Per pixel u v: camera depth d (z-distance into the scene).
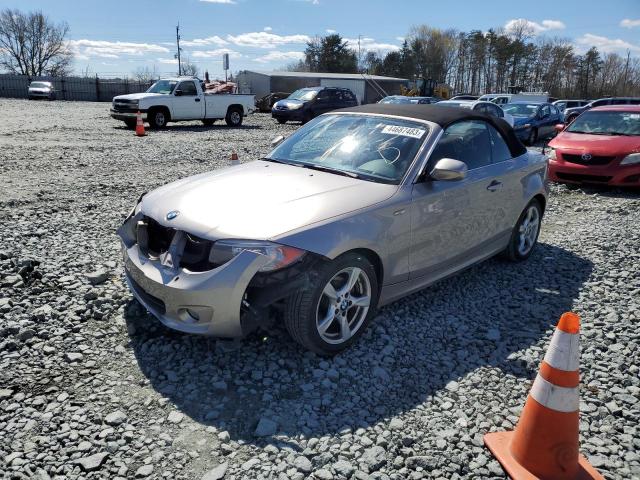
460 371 3.44
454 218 4.26
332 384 3.21
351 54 85.50
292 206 3.41
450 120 4.46
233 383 3.19
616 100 30.16
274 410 2.95
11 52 81.50
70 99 48.50
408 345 3.74
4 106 30.81
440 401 3.11
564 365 2.47
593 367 3.56
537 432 2.52
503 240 5.16
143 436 2.71
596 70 85.81
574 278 5.17
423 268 4.09
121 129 18.97
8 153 11.45
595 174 9.33
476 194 4.48
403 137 4.25
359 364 3.46
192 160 11.66
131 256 3.57
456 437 2.80
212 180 3.96
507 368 3.50
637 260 5.71
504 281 5.04
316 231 3.24
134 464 2.52
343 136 4.47
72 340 3.56
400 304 4.39
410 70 86.75
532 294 4.75
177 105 20.23
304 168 4.19
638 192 9.54
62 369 3.25
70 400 2.96
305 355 3.51
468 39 89.94
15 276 4.41
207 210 3.40
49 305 3.97
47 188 8.17
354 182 3.86
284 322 3.38
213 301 3.10
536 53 87.25
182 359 3.41
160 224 3.43
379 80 54.16
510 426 2.92
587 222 7.46
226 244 3.13
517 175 5.09
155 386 3.13
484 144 4.84
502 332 4.00
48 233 5.80
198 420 2.85
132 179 9.19
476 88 91.56
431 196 3.99
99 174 9.55
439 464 2.60
